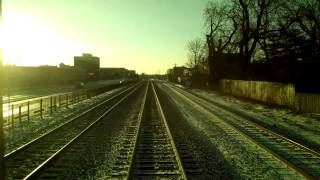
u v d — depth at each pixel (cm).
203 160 1520
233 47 7250
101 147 1803
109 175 1308
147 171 1348
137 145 1822
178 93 6925
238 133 2219
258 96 4897
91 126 2445
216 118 2988
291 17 4969
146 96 5912
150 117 3072
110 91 7812
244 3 6041
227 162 1491
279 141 1967
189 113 3394
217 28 7869
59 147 1820
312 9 4631
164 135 2162
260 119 2983
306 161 1534
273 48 5206
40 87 8912
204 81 9481
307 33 4647
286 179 1252
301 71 4319
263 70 6094
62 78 11175
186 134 2191
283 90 4034
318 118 3019
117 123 2697
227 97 5791
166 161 1501
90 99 5288
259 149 1745
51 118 3008
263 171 1352
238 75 6575
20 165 1459
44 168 1390
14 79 8338
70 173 1334
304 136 2180
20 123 2689
